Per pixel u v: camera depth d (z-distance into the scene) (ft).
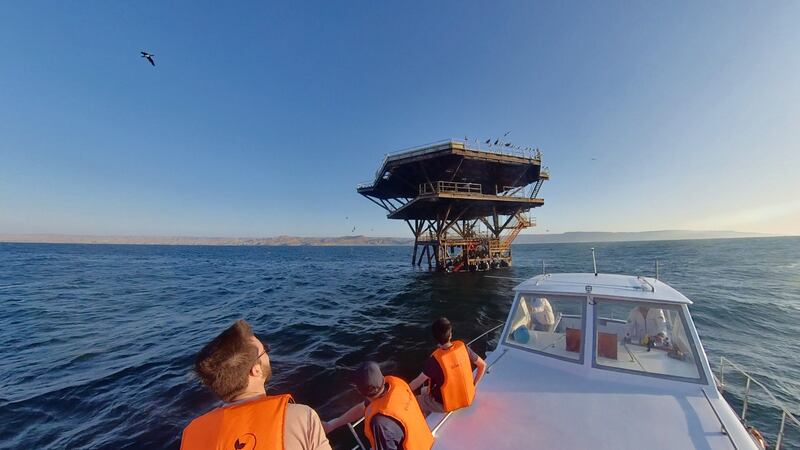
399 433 7.99
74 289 85.66
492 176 99.30
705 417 10.95
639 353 13.80
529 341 16.08
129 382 28.55
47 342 41.06
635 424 10.84
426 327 44.55
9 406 24.58
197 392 26.48
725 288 74.08
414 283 90.17
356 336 40.86
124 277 116.16
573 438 10.32
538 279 18.80
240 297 74.54
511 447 10.05
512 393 12.92
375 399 8.52
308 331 43.62
